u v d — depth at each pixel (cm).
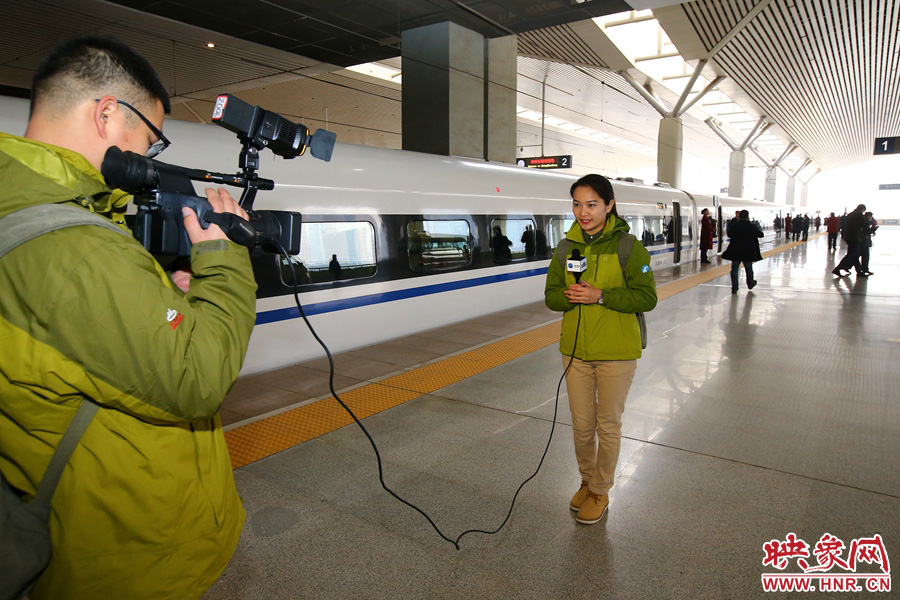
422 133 1158
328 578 218
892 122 3397
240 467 309
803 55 1806
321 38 1243
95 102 100
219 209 109
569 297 240
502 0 1016
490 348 568
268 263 482
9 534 85
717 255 1795
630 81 2250
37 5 1053
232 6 1060
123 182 99
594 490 256
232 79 1628
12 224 86
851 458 320
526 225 813
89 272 85
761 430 362
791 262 1533
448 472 305
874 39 1597
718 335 635
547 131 3412
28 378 85
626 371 248
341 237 540
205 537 105
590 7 1049
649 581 216
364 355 540
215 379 95
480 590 212
